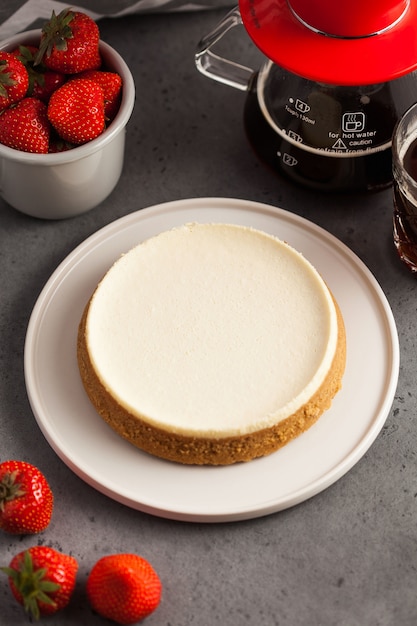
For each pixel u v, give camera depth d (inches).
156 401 34.2
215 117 40.9
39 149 36.0
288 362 34.7
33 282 38.0
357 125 36.1
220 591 33.7
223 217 38.3
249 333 35.1
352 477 35.2
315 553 34.2
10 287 37.9
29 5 39.0
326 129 36.3
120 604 32.4
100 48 37.6
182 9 41.8
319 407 34.8
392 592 33.7
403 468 35.3
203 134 40.6
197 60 38.1
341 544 34.3
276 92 36.7
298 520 34.6
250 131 38.4
